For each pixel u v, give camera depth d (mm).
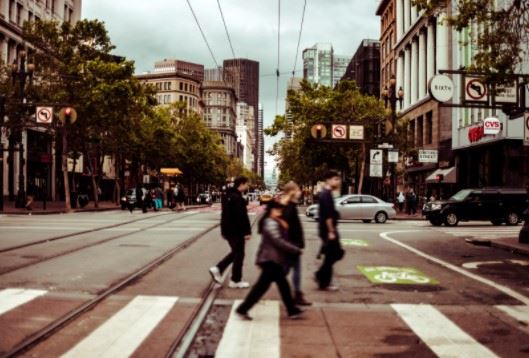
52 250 14469
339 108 42938
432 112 50000
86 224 24500
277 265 7172
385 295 9133
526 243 16750
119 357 5559
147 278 10461
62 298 8367
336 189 9586
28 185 54188
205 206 63562
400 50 63031
